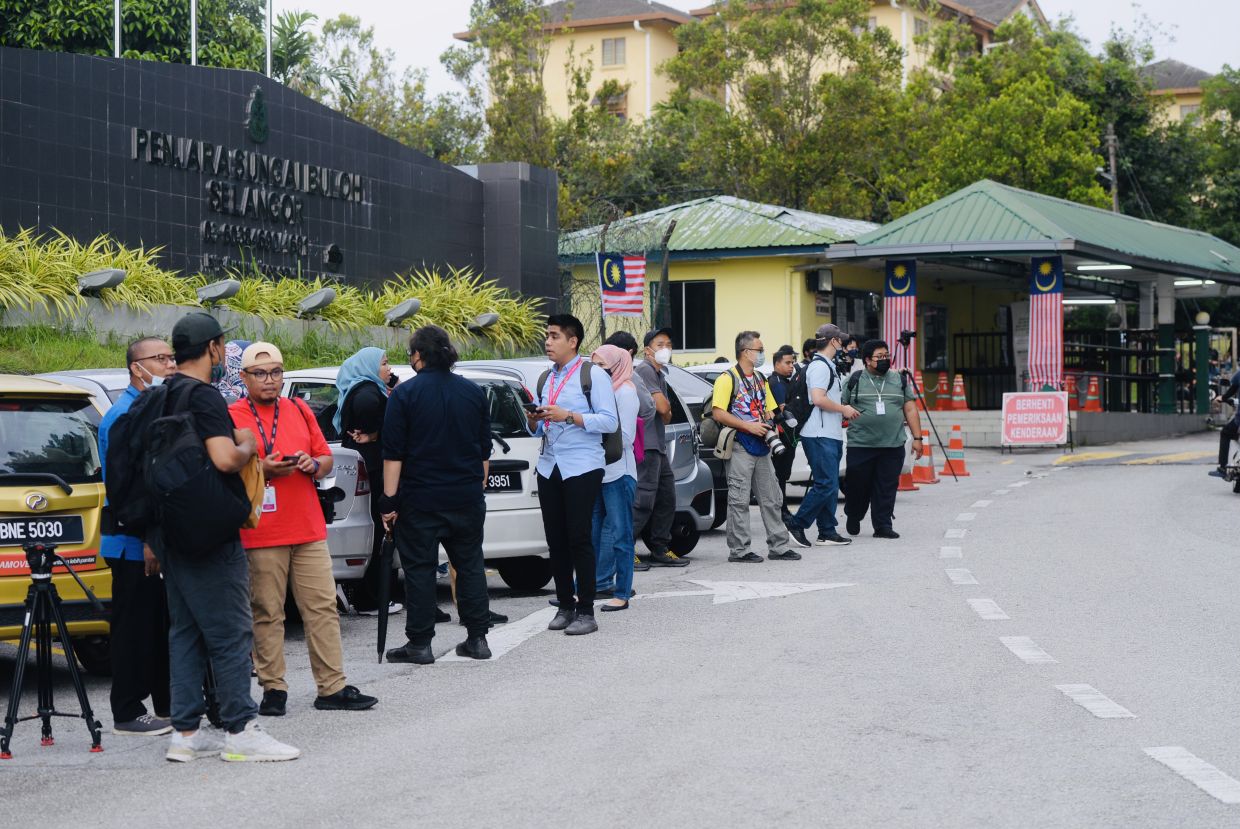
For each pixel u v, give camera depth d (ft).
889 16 229.04
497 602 37.40
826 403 46.32
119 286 60.13
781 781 19.43
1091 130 163.73
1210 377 136.05
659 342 41.68
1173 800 18.33
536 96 163.84
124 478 21.67
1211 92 192.85
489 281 85.46
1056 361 97.14
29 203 62.59
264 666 24.64
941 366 124.67
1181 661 27.58
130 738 23.39
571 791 19.12
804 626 32.04
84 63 65.05
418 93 177.37
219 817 18.34
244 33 114.42
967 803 18.26
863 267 114.83
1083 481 71.26
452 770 20.44
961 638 30.19
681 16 254.68
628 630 32.17
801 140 152.56
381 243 82.07
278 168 74.95
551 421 31.81
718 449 43.11
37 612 22.50
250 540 24.30
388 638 32.58
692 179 165.58
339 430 33.50
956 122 153.89
